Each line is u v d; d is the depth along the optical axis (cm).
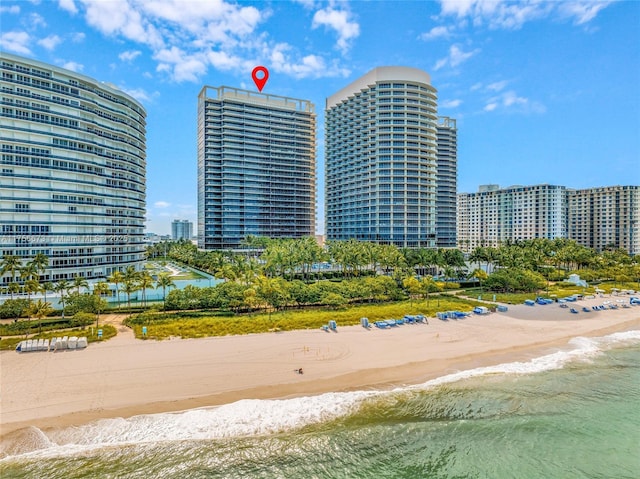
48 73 9025
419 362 4791
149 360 4519
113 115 10669
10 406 3494
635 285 10675
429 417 3638
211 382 4059
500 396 4050
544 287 9600
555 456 3166
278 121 19350
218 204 18262
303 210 19975
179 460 2991
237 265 9594
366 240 16575
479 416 3675
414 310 7131
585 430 3503
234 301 6619
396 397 3950
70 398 3653
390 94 16688
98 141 10012
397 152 16512
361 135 17512
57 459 2948
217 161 18350
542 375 4566
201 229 18875
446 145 19375
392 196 16388
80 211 9462
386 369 4553
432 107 17012
